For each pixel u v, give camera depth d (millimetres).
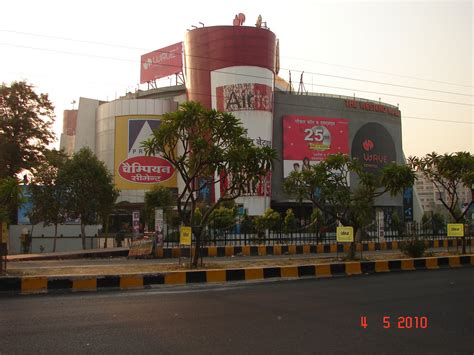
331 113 52000
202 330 6602
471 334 6434
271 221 25859
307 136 50281
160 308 8367
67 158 30516
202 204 32219
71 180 28000
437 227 28406
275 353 5453
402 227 27688
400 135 57938
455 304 8758
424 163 20281
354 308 8352
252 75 45188
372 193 17812
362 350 5605
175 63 54000
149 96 56031
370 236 26000
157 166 48344
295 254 22344
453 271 15352
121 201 47875
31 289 10656
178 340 6039
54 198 28000
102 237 31172
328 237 25141
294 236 24484
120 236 31812
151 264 15344
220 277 12688
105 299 9492
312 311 8062
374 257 17984
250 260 17500
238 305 8703
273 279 13250
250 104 44781
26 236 27891
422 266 16547
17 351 5523
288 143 49344
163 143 13945
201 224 14375
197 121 13641
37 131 33938
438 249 24625
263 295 10039
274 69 47594
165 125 13812
